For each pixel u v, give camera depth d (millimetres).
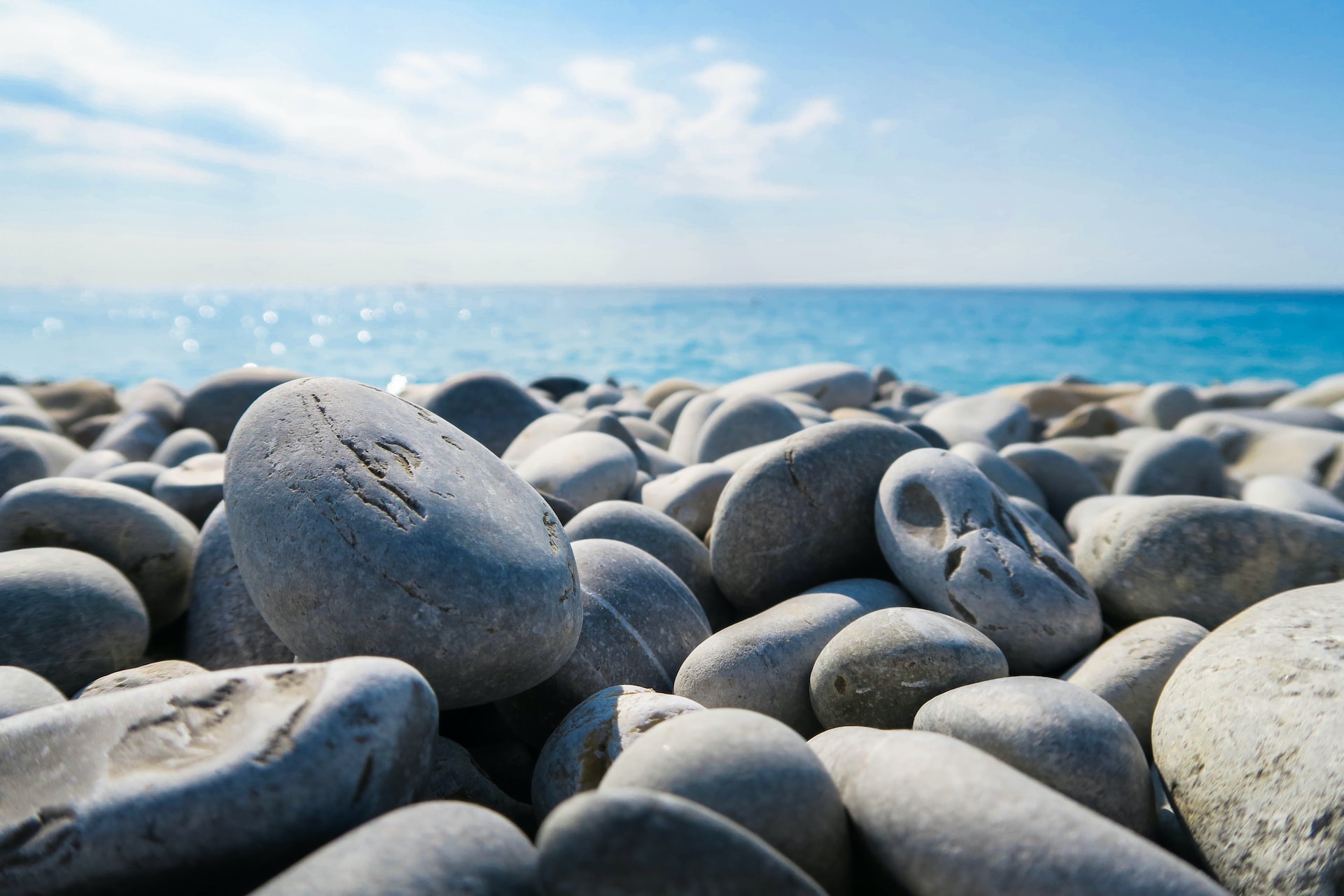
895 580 2732
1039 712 1586
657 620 2287
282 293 142000
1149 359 21562
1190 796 1687
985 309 58938
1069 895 1122
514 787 1979
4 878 1269
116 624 2188
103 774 1354
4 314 56750
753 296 116750
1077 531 3791
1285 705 1646
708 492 3297
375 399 2068
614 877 1047
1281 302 74875
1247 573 2457
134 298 109562
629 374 18172
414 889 1084
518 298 107562
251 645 2277
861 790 1387
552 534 1983
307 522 1750
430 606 1682
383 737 1355
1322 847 1407
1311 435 5516
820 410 5922
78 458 4652
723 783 1290
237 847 1290
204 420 5207
